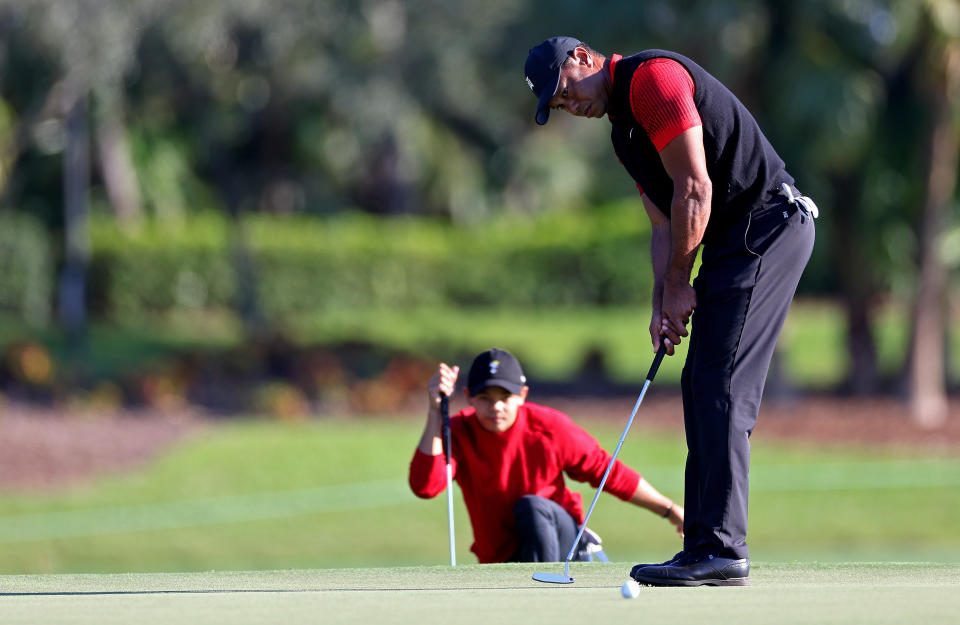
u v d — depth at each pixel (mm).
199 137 85438
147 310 101812
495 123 104688
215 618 10367
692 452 12922
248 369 73500
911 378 63656
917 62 61406
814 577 13672
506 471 17609
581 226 111750
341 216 115500
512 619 10055
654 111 12156
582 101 12641
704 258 12930
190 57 69875
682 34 59469
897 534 39438
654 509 18125
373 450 53469
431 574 14492
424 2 76938
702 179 12102
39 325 85250
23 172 97625
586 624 9719
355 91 78000
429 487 17688
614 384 77938
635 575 12648
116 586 13539
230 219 94500
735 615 10125
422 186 116125
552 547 16984
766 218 12633
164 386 67312
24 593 12781
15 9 61531
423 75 79125
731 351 12555
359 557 37188
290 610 10852
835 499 43781
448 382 17766
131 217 102375
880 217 67625
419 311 109125
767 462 50750
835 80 58688
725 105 12359
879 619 9820
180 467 48875
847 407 65312
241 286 92188
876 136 63125
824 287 108438
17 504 41969
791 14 59812
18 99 71000
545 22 65312
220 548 37250
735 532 12539
